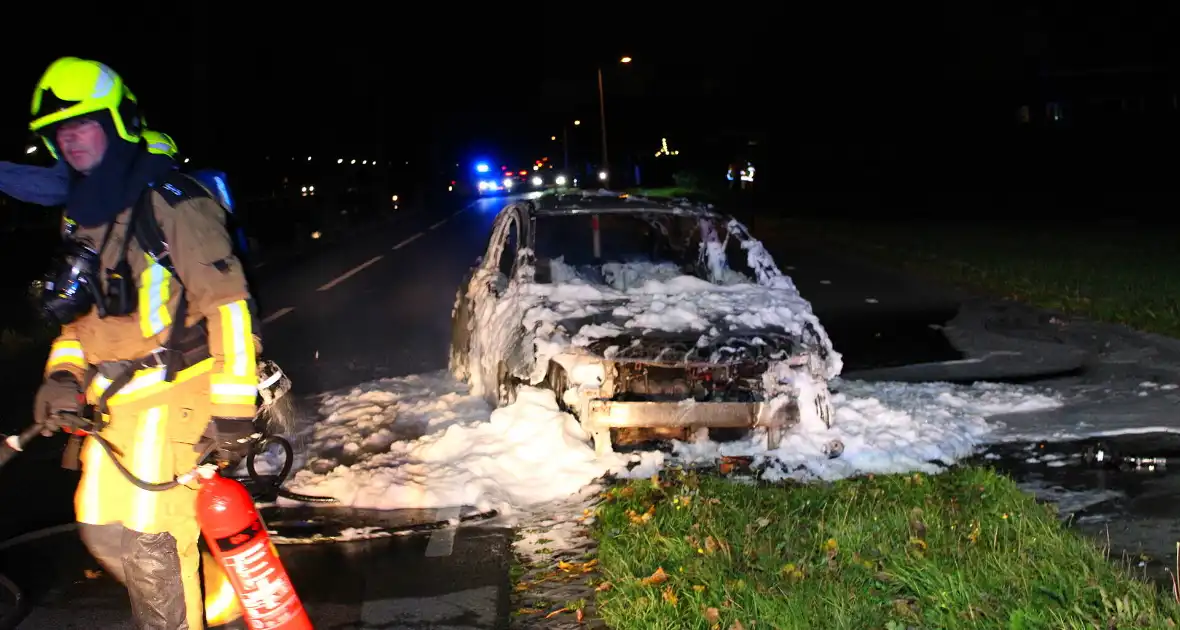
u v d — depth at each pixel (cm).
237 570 319
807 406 641
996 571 424
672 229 874
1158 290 1205
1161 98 3659
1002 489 542
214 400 307
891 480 562
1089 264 1521
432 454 634
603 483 597
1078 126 3688
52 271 311
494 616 443
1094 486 582
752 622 392
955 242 2005
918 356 980
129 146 309
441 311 1398
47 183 323
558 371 648
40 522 583
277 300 1584
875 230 2444
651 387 625
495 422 642
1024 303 1248
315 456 671
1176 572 449
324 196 3797
